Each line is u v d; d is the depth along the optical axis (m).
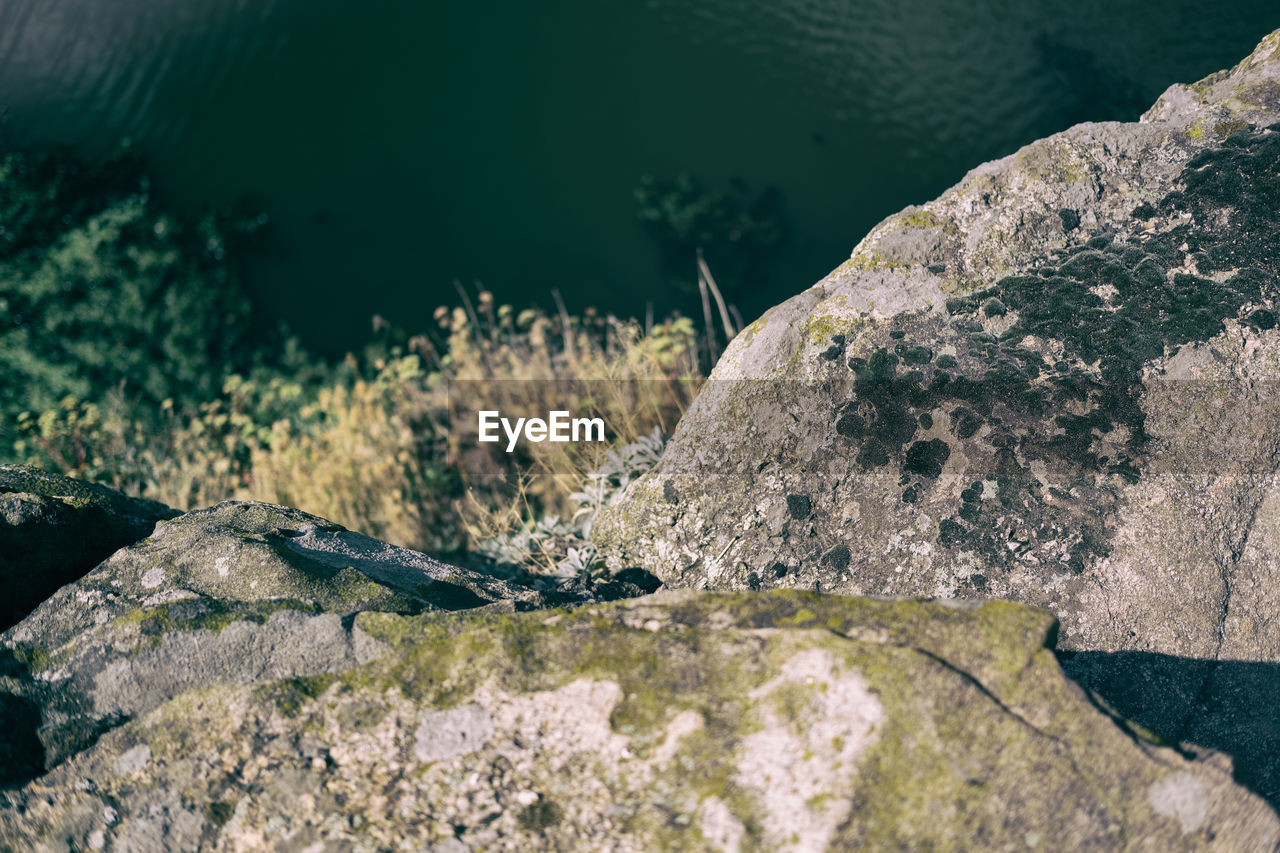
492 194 8.74
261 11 9.96
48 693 1.94
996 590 2.41
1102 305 2.61
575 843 1.51
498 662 1.79
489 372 5.27
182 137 9.09
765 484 2.71
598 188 8.63
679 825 1.49
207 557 2.27
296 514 2.68
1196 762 1.46
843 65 9.10
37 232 7.94
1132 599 2.29
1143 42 8.42
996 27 8.90
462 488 4.73
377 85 9.59
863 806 1.44
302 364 7.29
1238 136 2.75
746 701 1.61
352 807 1.63
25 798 1.75
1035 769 1.45
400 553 2.58
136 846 1.64
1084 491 2.42
